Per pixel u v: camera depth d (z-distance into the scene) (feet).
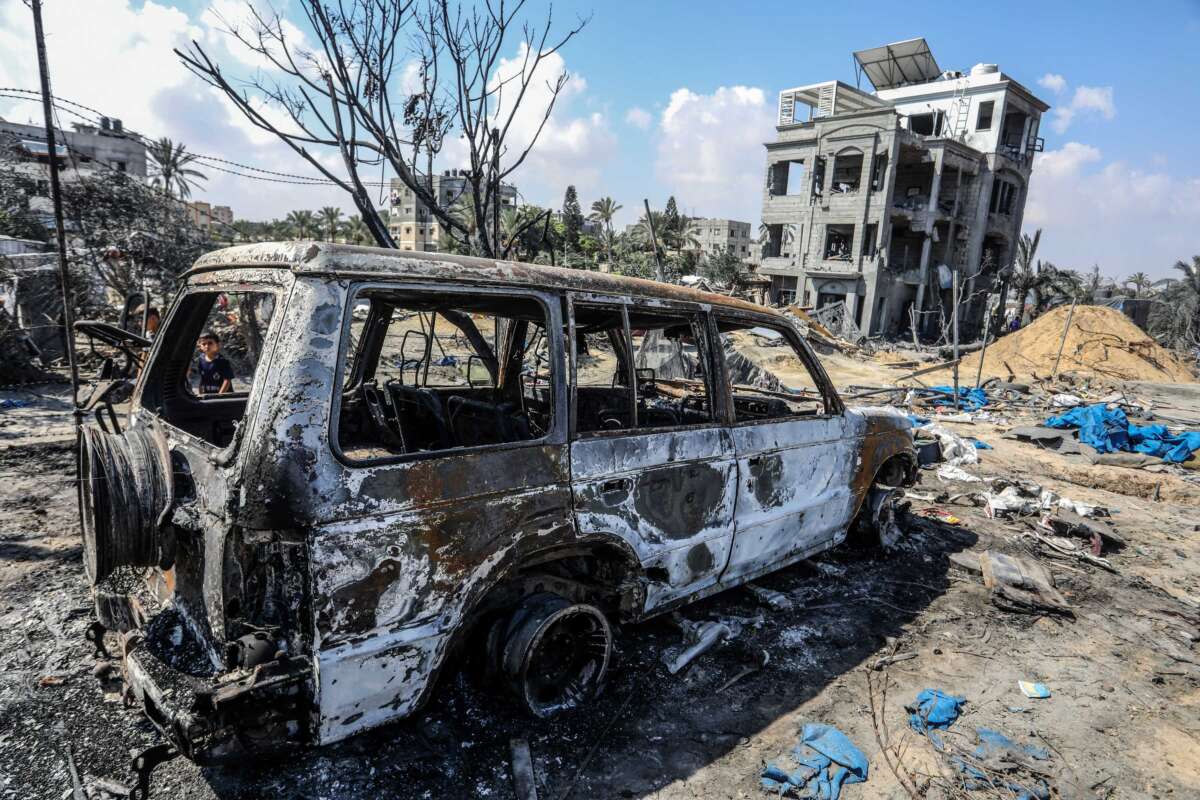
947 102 137.90
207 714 6.91
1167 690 12.02
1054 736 10.48
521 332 14.39
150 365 10.91
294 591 7.29
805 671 11.92
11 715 9.22
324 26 22.25
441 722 9.68
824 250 128.36
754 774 9.20
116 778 8.18
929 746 10.02
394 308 12.18
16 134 61.16
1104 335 76.74
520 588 9.96
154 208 56.29
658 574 11.35
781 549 14.03
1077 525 19.98
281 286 7.68
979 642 13.38
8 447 23.29
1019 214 146.10
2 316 38.42
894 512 18.67
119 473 7.97
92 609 12.16
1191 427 42.55
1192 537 21.20
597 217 244.22
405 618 7.96
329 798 8.14
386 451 11.48
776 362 73.92
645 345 27.66
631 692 10.93
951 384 64.18
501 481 8.82
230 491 7.19
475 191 25.64
